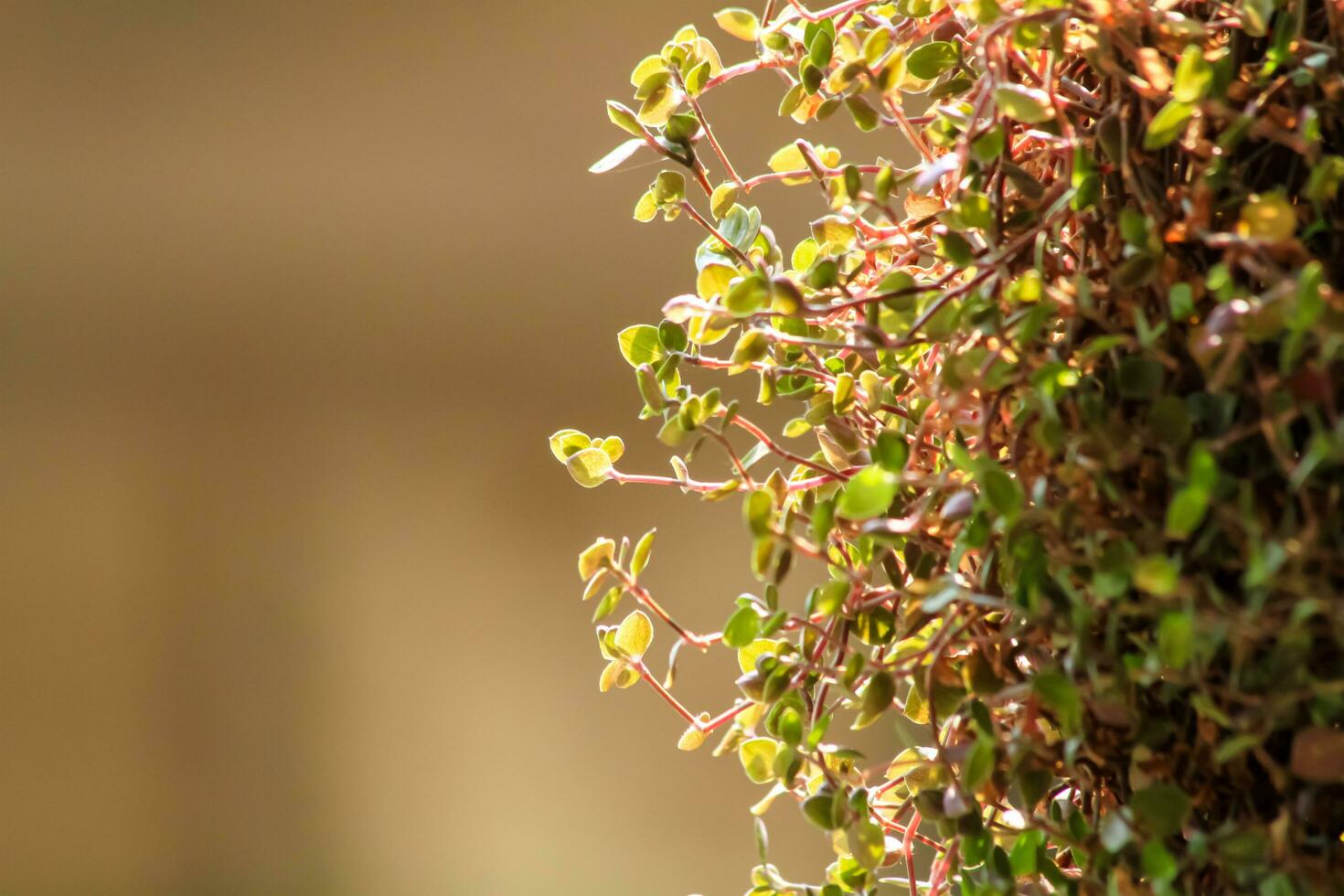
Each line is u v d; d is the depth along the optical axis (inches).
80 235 54.5
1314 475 45.2
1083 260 46.0
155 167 54.7
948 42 46.7
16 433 54.8
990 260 45.8
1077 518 45.5
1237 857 45.2
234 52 54.6
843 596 46.0
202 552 55.4
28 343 54.6
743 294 45.9
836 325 46.8
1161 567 44.9
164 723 55.5
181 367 55.1
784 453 46.9
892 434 45.9
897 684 46.4
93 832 55.3
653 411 47.0
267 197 55.0
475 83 55.2
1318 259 45.6
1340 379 45.3
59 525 55.0
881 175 46.1
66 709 55.2
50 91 54.1
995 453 46.4
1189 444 45.3
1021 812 46.7
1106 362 45.8
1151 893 45.7
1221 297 45.2
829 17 47.1
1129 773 45.8
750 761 46.8
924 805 46.1
